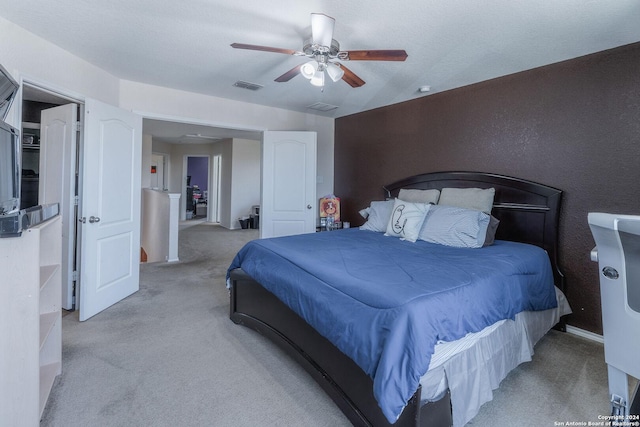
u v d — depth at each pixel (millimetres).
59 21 2268
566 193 2723
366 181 4656
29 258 1426
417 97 3916
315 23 1929
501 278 1956
